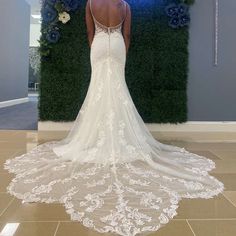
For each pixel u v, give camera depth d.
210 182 1.81
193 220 1.33
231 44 3.63
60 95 3.51
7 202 1.49
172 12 3.45
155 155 2.22
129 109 2.30
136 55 3.49
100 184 1.68
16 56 7.56
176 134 3.56
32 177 1.80
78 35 3.46
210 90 3.64
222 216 1.38
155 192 1.60
